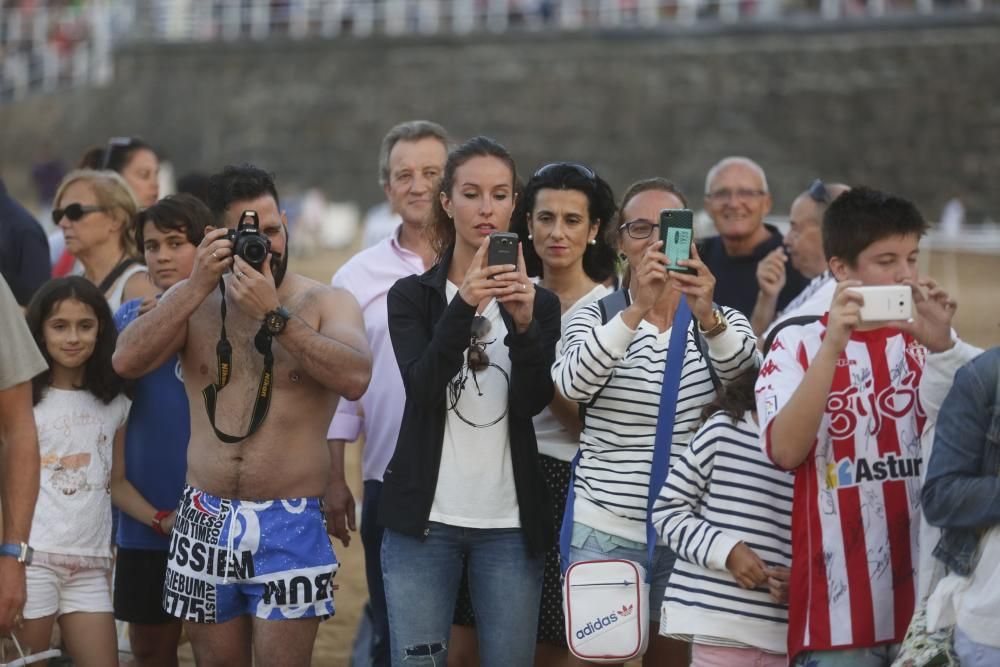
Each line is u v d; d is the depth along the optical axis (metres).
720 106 80.81
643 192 14.77
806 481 12.43
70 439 15.59
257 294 13.14
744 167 21.47
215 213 14.28
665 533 13.02
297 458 13.74
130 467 16.25
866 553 12.34
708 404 13.48
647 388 13.98
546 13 88.00
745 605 12.69
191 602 13.67
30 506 13.09
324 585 13.66
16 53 103.06
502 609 13.78
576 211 15.30
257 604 13.56
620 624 13.33
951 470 11.49
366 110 88.69
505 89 85.31
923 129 77.44
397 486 13.80
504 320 13.59
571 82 84.19
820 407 11.92
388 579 13.87
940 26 78.56
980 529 11.45
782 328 13.05
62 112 97.56
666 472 13.74
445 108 86.38
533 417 15.17
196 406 14.04
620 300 14.70
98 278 19.59
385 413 16.70
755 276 21.70
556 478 15.35
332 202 88.25
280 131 90.06
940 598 11.58
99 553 15.69
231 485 13.65
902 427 12.52
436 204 14.98
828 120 78.88
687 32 82.69
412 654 13.70
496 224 14.06
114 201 19.41
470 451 13.82
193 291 13.42
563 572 14.17
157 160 23.88
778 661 12.73
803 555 12.34
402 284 14.42
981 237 62.41
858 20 79.69
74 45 101.38
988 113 76.88
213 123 91.81
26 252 20.52
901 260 12.38
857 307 11.80
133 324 13.77
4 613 12.92
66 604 15.59
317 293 14.28
